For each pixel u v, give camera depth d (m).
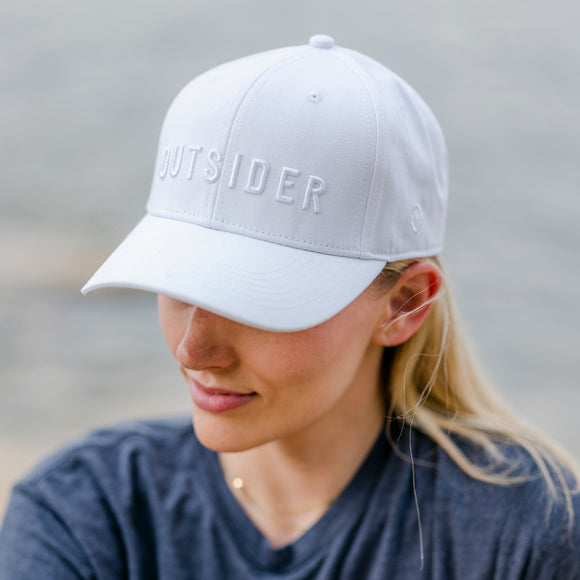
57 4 11.23
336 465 1.47
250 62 1.36
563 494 1.43
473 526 1.42
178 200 1.33
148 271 1.25
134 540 1.45
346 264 1.30
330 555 1.43
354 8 11.14
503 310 5.14
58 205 6.43
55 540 1.43
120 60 9.52
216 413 1.33
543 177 7.13
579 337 4.84
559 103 8.55
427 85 8.79
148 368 4.55
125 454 1.52
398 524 1.44
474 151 7.46
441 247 1.51
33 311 5.11
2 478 3.50
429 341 1.53
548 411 4.03
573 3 11.37
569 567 1.38
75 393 4.25
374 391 1.50
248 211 1.28
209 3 11.34
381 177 1.30
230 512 1.48
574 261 5.80
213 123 1.30
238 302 1.22
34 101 8.49
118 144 7.62
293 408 1.32
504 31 10.34
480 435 1.52
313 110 1.28
